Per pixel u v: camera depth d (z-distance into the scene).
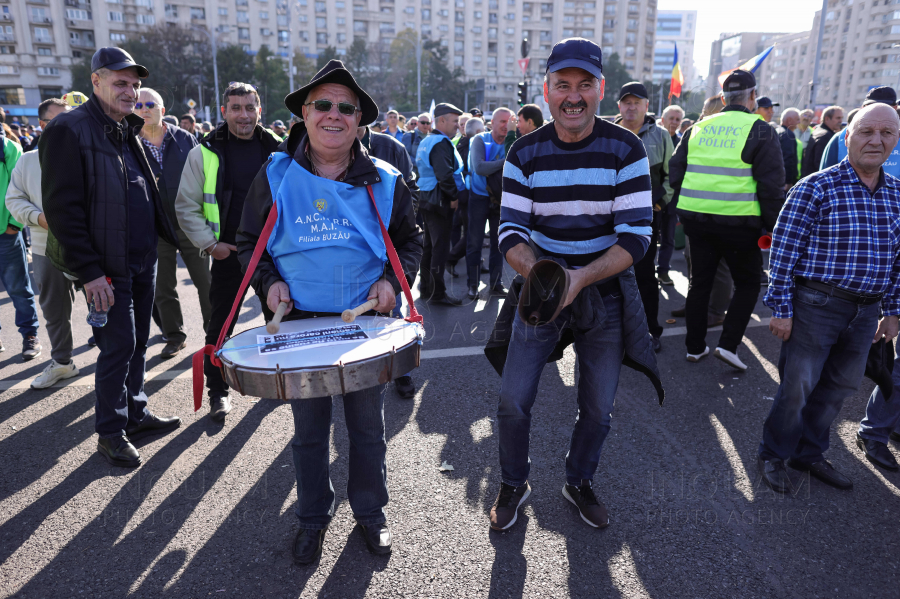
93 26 82.00
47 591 2.05
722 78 3.96
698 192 3.80
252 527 2.41
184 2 86.50
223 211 3.24
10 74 78.25
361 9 99.19
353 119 1.94
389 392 3.77
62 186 2.57
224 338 1.97
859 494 2.64
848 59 94.88
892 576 2.12
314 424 2.12
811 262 2.54
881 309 2.61
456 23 105.94
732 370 4.06
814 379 2.57
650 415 3.39
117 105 2.75
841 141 4.27
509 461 2.37
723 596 2.02
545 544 2.29
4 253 4.25
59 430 3.26
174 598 2.03
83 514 2.49
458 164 5.89
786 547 2.27
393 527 2.40
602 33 114.62
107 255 2.76
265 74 61.31
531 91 54.16
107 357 2.85
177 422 3.28
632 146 2.08
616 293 2.23
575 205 2.15
